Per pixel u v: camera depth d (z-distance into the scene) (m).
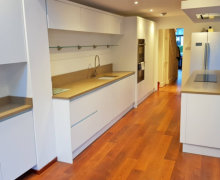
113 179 2.60
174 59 9.61
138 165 2.89
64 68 3.81
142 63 5.74
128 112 5.19
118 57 5.49
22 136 2.45
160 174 2.68
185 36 6.55
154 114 5.00
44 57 2.69
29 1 2.43
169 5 4.49
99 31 4.11
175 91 7.35
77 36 4.09
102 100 3.79
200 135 3.06
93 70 4.70
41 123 2.70
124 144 3.51
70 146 2.92
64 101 2.81
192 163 2.91
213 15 3.49
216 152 3.05
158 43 7.43
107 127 4.15
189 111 3.04
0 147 2.20
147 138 3.72
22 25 2.38
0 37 2.13
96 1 3.97
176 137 3.75
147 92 6.52
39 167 2.71
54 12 2.86
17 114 2.38
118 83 4.47
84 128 3.25
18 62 2.36
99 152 3.26
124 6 4.52
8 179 2.31
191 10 2.89
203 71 4.95
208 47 5.66
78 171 2.78
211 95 2.91
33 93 2.55
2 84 2.59
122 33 5.21
